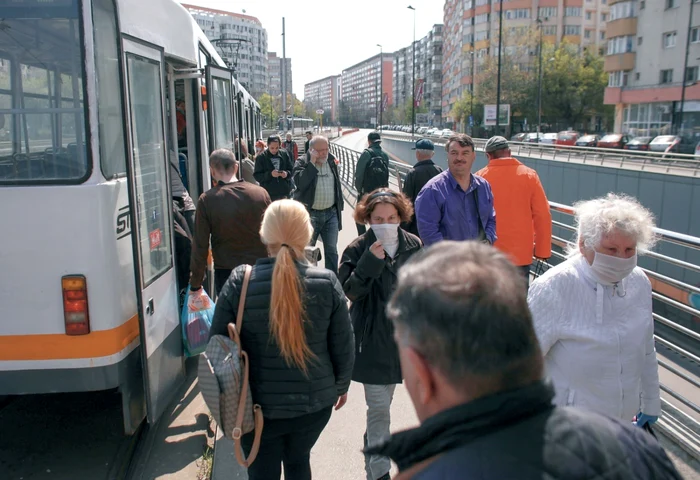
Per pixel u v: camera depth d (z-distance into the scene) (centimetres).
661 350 658
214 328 281
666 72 5278
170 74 555
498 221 518
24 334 355
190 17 567
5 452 424
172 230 455
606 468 111
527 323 119
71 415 481
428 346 118
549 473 108
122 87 359
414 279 125
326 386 283
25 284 354
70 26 349
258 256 479
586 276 260
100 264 355
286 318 267
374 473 358
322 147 758
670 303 471
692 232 1756
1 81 352
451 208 466
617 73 5784
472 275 120
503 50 7631
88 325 354
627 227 245
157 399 402
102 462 410
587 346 256
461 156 462
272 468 290
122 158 383
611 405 257
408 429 122
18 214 351
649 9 5397
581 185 2392
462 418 115
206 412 475
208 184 622
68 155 353
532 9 9194
